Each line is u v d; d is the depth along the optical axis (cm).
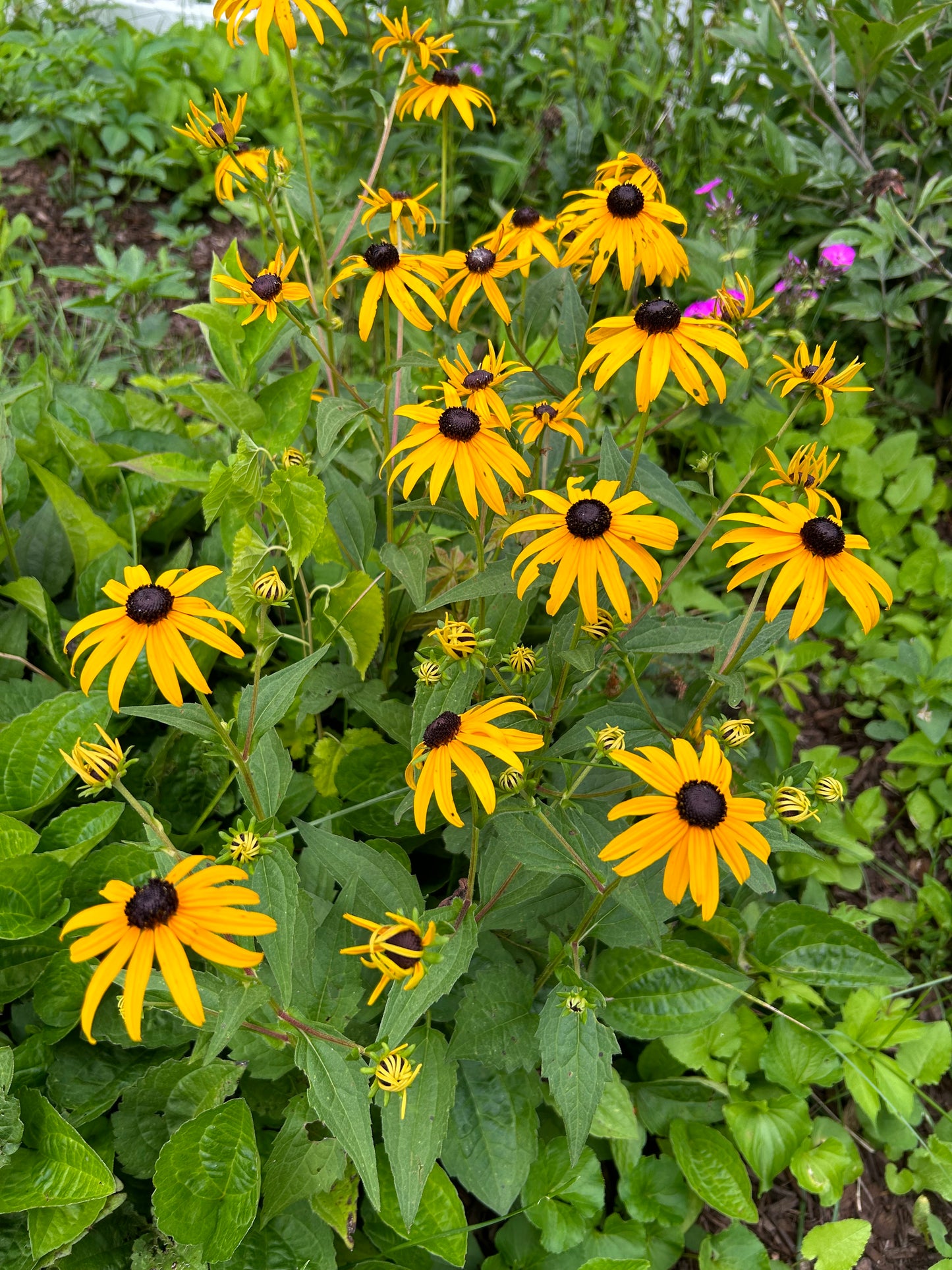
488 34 114
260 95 129
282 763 47
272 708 43
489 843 54
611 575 41
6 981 52
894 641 90
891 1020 64
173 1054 53
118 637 39
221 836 39
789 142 102
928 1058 64
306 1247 49
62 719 57
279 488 52
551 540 42
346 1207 49
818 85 98
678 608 86
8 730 56
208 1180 46
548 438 58
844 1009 64
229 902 33
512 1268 55
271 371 107
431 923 38
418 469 46
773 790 43
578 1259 55
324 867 55
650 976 58
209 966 49
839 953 63
